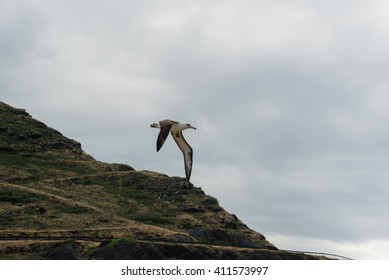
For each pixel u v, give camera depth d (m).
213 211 123.75
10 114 168.88
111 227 103.00
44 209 108.00
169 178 134.50
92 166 147.25
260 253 93.31
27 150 150.25
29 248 84.00
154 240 99.12
